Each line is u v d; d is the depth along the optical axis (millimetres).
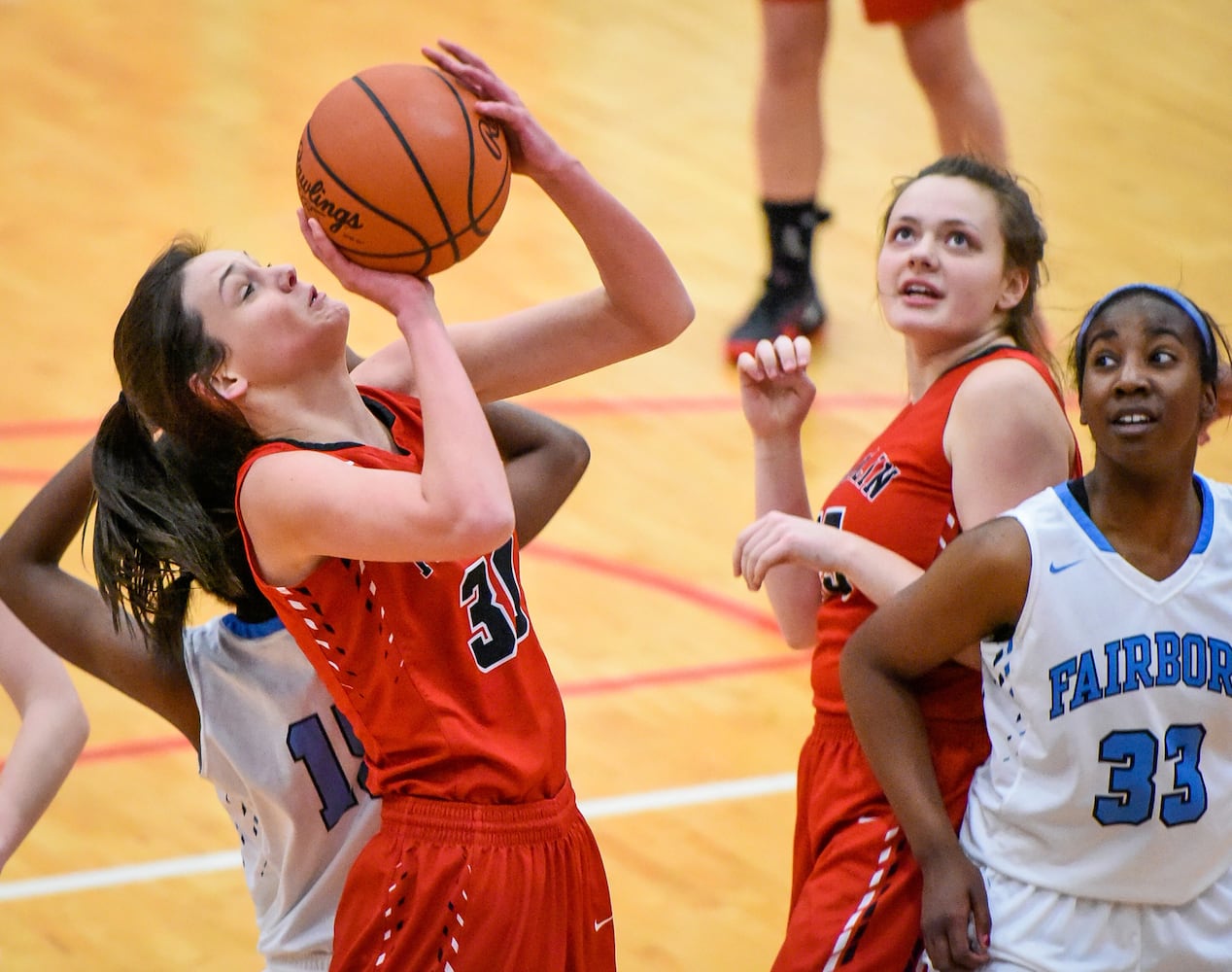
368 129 8352
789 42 22781
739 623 18203
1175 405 8078
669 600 18562
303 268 24875
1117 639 8227
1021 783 8523
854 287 25203
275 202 26922
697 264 25688
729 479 21000
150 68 31734
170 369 8484
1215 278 25234
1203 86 32719
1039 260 10141
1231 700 8266
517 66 31969
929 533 9578
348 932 8484
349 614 8406
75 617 9500
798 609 10828
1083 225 26891
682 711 16484
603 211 9297
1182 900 8469
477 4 35031
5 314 23828
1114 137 30328
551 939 8586
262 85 31203
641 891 13633
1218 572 8281
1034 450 9250
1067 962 8445
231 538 8922
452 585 8523
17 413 21438
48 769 9586
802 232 23500
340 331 8562
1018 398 9281
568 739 15898
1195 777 8289
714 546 19656
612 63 32406
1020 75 32656
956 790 9312
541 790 8688
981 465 9289
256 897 9422
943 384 9727
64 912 13438
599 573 19031
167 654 9375
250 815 9344
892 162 28750
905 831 8852
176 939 13109
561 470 10242
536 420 10320
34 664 9852
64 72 31375
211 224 26094
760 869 14008
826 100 31047
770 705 16641
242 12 34438
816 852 9930
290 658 9086
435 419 8062
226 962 12812
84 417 21453
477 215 8602
